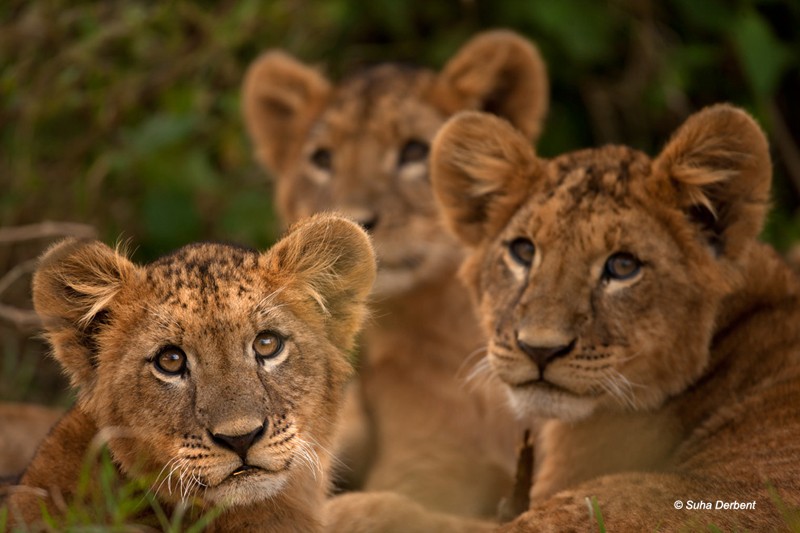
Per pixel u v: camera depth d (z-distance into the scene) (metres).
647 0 15.62
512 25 15.45
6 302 14.05
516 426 11.73
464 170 10.41
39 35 14.77
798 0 15.44
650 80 15.63
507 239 9.64
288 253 8.60
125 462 8.12
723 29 15.22
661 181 9.25
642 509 7.57
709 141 9.18
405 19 15.43
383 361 12.42
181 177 14.57
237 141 15.04
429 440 12.10
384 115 12.69
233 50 15.28
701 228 9.32
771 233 14.78
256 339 8.20
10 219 14.59
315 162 13.19
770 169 9.16
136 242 14.97
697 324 9.13
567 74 15.70
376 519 9.92
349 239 9.01
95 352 8.45
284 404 8.20
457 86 13.04
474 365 12.10
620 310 9.03
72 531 7.29
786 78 15.97
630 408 9.23
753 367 9.10
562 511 7.73
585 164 9.62
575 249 9.14
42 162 15.01
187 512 8.16
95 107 14.91
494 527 9.48
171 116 14.56
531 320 9.01
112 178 14.97
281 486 8.18
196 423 7.91
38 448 8.59
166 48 15.04
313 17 15.30
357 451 12.31
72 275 8.44
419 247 12.25
